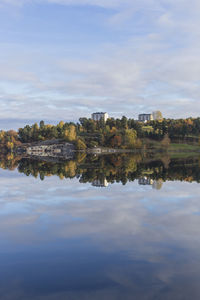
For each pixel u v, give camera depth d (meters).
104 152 188.62
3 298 9.09
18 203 23.45
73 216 18.92
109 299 8.93
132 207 21.39
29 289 9.60
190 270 10.76
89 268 11.05
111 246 13.30
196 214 18.95
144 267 11.07
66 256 12.26
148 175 43.06
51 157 125.44
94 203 23.11
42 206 22.17
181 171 49.94
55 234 15.20
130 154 151.12
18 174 47.22
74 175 44.81
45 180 38.81
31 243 13.87
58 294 9.28
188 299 8.88
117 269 10.95
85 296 9.12
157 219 17.83
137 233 15.13
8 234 15.30
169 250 12.71
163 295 9.09
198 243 13.51
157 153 164.12
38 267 11.22
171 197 25.22
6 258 12.15
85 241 14.02
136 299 8.91
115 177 41.28
